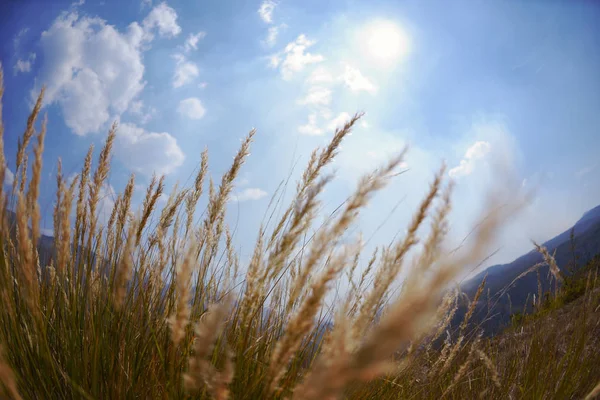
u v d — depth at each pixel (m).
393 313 0.51
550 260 2.83
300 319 0.81
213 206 2.01
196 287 1.97
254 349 1.68
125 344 1.82
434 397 2.54
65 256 1.56
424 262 0.55
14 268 1.67
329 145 1.70
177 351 1.58
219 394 0.93
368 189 0.88
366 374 0.54
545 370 2.71
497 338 3.17
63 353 1.82
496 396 2.73
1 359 1.18
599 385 1.60
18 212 1.26
